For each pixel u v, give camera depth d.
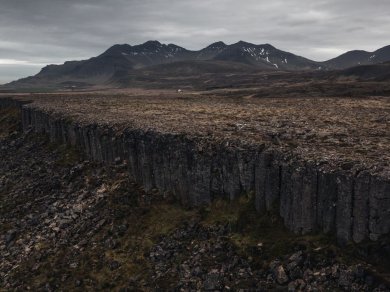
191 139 52.28
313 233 37.47
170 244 45.84
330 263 34.53
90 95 188.62
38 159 86.50
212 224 45.34
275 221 40.91
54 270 48.47
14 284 48.47
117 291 42.50
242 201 44.94
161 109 95.12
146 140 57.38
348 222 34.66
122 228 51.44
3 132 124.00
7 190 78.00
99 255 48.62
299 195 38.06
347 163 36.84
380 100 106.69
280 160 41.12
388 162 36.44
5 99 162.75
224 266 39.78
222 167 47.22
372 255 32.97
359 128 56.72
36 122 106.56
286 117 71.38
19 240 57.28
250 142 47.25
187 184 50.88
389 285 30.97
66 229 55.84
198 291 38.56
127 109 98.12
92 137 72.88
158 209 52.38
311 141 47.91
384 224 32.88
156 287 40.72
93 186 63.78
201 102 118.62
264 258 38.38
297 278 35.25
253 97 153.25
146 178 57.00
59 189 68.62
